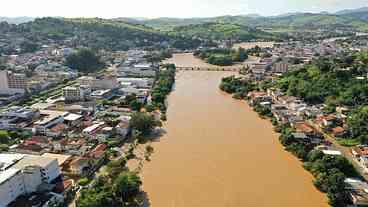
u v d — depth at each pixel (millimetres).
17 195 154000
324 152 194000
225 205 156500
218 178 179125
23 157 173750
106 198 145250
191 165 192875
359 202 149250
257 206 155500
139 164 193625
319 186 168625
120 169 178625
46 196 153375
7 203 147000
